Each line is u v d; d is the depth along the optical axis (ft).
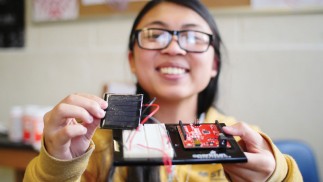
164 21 1.52
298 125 2.41
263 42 2.42
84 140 0.98
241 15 2.43
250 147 1.02
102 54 2.82
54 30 2.98
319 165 2.37
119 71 2.79
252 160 0.95
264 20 2.40
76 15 2.86
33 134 2.30
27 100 3.18
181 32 1.52
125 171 1.36
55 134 0.92
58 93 3.05
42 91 3.11
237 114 2.49
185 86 1.52
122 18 2.72
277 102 2.43
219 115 1.71
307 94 2.38
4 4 3.09
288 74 2.39
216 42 1.68
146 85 1.55
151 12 1.60
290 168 1.06
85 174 1.24
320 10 2.28
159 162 0.82
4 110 3.28
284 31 2.37
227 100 2.48
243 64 2.46
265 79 2.43
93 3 2.79
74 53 2.93
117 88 2.37
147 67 1.53
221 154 0.87
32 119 2.31
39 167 0.97
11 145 2.30
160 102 1.58
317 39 2.33
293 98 2.40
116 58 2.78
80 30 2.89
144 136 0.91
